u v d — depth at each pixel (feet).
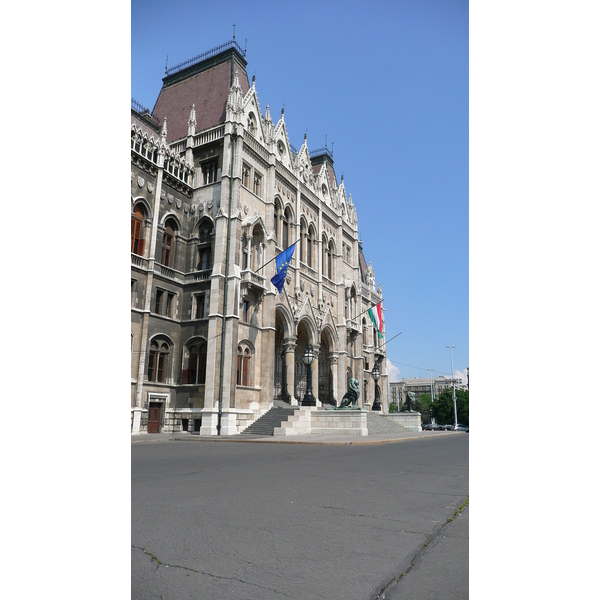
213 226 125.18
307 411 112.57
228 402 110.73
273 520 22.34
